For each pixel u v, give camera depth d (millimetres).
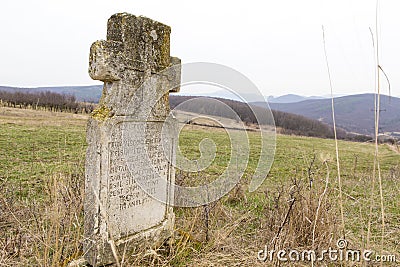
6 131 15148
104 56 3449
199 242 4348
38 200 5367
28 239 3961
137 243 4008
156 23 4078
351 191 6797
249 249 4082
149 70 4004
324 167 9719
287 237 3863
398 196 6918
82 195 4102
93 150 3531
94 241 3545
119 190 3793
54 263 3219
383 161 13383
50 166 8344
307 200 4266
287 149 16672
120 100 3688
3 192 5395
